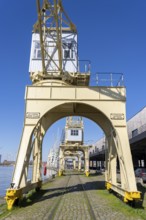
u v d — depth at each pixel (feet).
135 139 118.21
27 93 53.57
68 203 45.37
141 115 138.31
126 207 41.11
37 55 71.51
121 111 52.90
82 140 188.65
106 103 53.57
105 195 56.85
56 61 71.00
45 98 53.36
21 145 49.24
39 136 65.46
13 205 41.52
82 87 54.39
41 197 53.98
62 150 184.85
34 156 64.85
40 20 53.52
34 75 65.36
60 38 57.21
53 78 63.46
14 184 44.27
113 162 62.08
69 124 193.36
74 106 63.98
